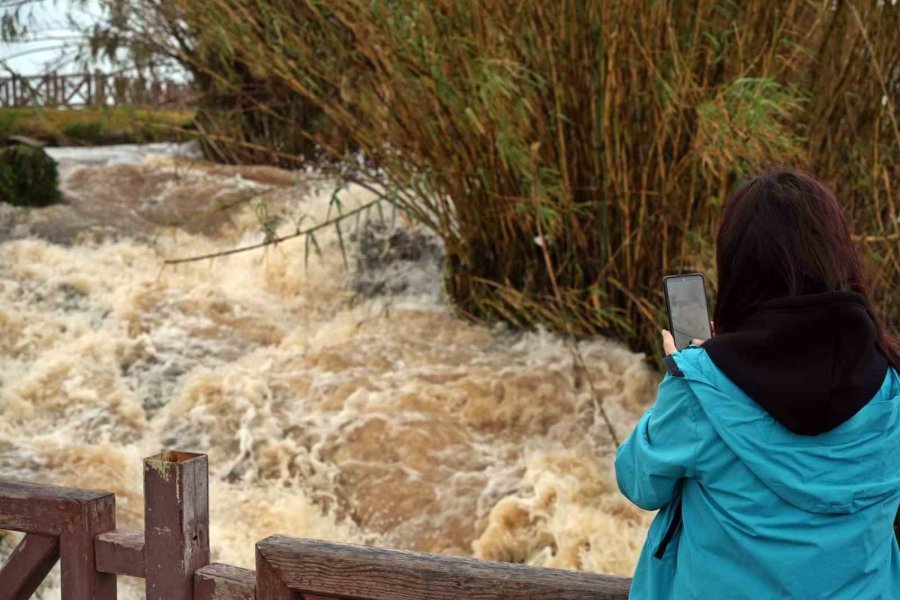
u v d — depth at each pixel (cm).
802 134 609
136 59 868
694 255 614
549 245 694
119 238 863
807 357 150
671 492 165
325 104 694
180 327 732
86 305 750
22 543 247
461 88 618
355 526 530
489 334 720
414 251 838
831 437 150
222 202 939
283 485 557
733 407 153
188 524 226
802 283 156
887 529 156
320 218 888
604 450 582
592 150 636
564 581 196
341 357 687
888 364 161
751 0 579
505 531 509
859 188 608
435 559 206
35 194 898
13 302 736
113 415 621
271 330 741
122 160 1118
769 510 152
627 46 583
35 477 545
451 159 671
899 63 585
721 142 535
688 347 169
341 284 811
